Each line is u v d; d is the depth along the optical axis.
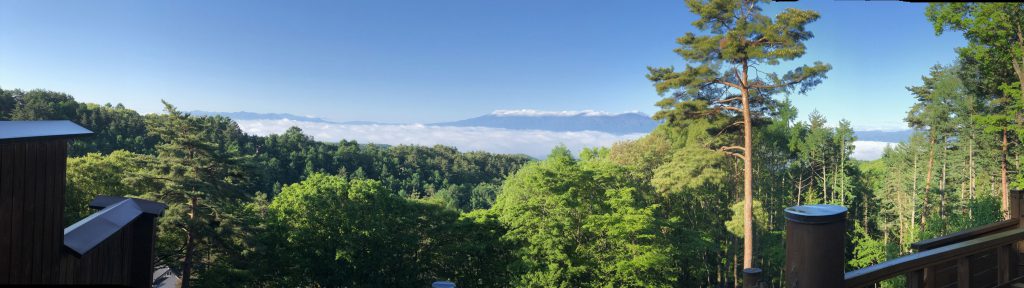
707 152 40.66
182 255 24.73
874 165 86.00
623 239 26.77
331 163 162.62
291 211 25.69
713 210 45.19
